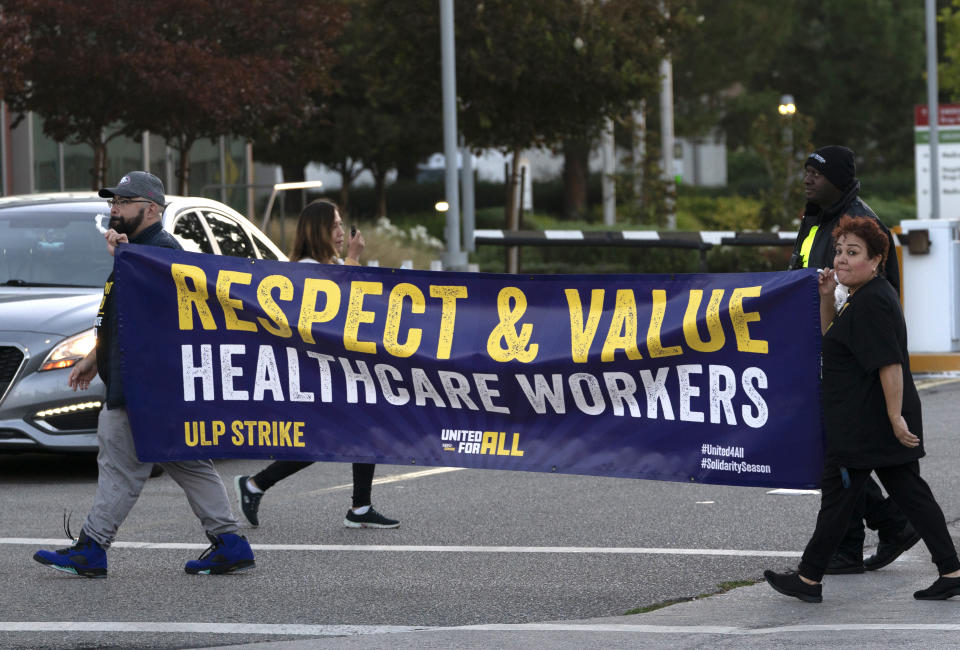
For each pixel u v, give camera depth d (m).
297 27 64.69
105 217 31.12
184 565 20.56
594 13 73.19
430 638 16.45
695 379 19.28
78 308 28.42
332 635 16.70
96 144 62.62
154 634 16.73
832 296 18.81
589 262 85.62
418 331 20.42
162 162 92.00
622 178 104.25
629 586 19.12
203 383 20.34
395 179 169.25
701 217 141.25
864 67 176.38
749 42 144.38
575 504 25.31
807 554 18.11
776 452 18.83
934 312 46.91
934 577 19.58
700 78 142.62
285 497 26.59
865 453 17.69
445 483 27.86
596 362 19.67
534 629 16.83
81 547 19.70
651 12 76.00
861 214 20.02
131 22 58.00
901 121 179.00
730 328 18.95
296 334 20.45
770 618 17.30
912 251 46.94
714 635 16.38
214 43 60.84
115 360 19.95
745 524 23.25
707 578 19.55
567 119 77.12
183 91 59.16
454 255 62.41
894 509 19.81
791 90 180.88
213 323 20.38
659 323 19.36
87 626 17.08
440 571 20.12
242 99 62.09
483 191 149.75
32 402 27.52
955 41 140.88
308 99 69.06
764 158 100.12
